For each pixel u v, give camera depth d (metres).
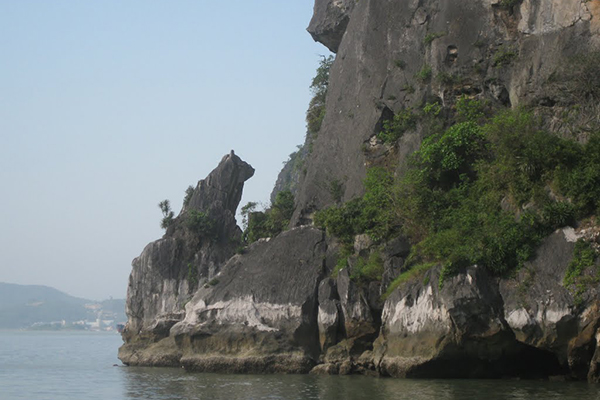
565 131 36.12
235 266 46.19
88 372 46.25
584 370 29.42
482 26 42.44
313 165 52.81
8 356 70.81
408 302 33.66
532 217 31.52
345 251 42.62
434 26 45.34
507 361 31.66
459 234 34.34
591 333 28.08
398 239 39.59
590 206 30.83
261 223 58.12
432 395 26.47
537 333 29.23
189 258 61.78
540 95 38.03
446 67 43.12
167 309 60.38
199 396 28.97
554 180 32.31
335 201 49.22
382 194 42.84
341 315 38.91
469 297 30.48
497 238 31.69
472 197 37.28
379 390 29.11
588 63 35.25
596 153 31.80
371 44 49.94
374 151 47.31
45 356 71.19
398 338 33.75
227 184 66.56
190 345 42.41
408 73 46.34
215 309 42.75
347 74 52.84
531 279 30.22
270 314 40.97
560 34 38.19
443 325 31.34
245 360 39.66
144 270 61.69
